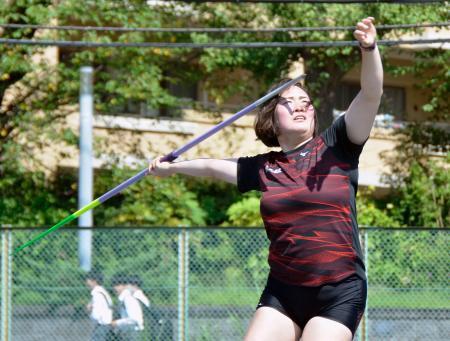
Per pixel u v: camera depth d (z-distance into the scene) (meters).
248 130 59.84
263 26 52.00
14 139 51.84
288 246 13.33
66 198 53.47
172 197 50.50
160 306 34.91
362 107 13.06
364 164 63.75
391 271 34.84
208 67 50.69
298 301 13.36
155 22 49.81
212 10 51.34
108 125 53.38
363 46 12.71
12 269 35.72
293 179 13.46
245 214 49.28
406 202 54.53
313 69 54.00
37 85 50.72
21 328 35.41
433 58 55.09
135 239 35.69
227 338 34.88
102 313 34.06
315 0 30.78
